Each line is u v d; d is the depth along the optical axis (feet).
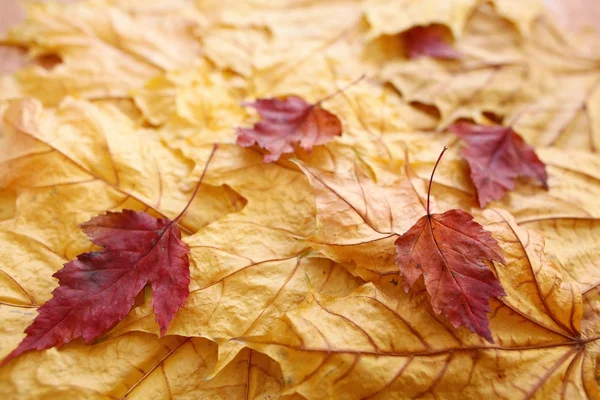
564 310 0.93
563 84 1.22
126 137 1.05
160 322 0.91
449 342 0.91
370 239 0.95
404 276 0.91
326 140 1.04
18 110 1.03
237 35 1.24
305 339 0.89
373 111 1.10
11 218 1.02
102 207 1.01
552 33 1.29
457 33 1.24
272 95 1.15
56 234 0.99
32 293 0.95
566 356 0.92
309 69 1.17
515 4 1.29
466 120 1.18
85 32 1.20
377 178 1.00
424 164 1.06
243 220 1.00
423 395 0.89
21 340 0.91
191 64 1.21
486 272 0.92
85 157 1.02
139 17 1.28
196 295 0.95
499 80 1.21
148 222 0.97
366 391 0.89
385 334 0.91
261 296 0.96
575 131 1.16
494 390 0.90
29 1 1.32
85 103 1.06
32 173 1.01
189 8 1.29
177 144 1.06
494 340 0.91
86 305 0.92
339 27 1.25
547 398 0.90
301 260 0.98
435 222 0.94
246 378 0.94
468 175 1.07
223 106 1.11
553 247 1.01
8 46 1.23
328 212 0.95
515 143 1.10
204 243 0.97
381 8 1.26
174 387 0.93
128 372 0.92
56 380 0.90
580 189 1.07
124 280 0.93
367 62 1.22
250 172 1.04
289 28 1.24
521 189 1.07
